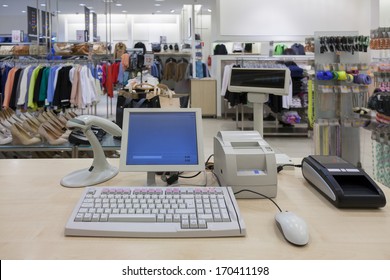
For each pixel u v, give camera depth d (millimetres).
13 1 10961
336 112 4207
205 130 7246
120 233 994
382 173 3617
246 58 7438
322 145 4285
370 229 1044
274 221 1101
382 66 3705
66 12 13062
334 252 919
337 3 8234
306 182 1474
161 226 1014
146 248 942
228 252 924
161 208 1086
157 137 1351
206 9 12414
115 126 1512
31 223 1080
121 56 7039
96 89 6012
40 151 3246
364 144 4781
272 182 1292
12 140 3107
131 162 1312
